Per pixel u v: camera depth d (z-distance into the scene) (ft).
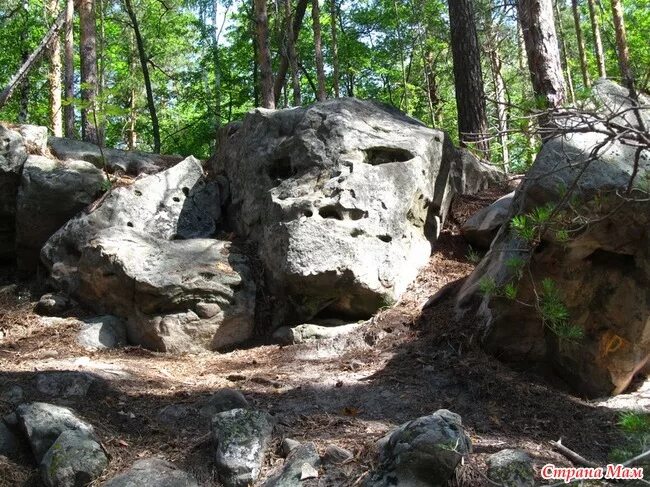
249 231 22.97
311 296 20.08
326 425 14.57
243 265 21.44
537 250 16.05
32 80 56.85
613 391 16.53
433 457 12.29
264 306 21.06
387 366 17.44
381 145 22.49
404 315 19.71
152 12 65.92
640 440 11.07
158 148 53.57
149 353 19.40
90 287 21.20
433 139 23.94
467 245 24.03
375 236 20.66
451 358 17.16
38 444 13.58
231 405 15.19
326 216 20.76
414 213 22.57
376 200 21.16
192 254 21.36
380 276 20.12
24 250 24.53
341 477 12.69
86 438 13.58
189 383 16.92
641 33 46.37
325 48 64.90
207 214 24.40
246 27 60.44
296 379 17.06
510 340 17.07
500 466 12.50
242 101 63.26
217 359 19.20
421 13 65.16
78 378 15.94
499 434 14.35
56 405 14.58
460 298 19.01
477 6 48.32
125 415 14.89
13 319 20.95
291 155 22.75
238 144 25.18
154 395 15.92
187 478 13.00
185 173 24.94
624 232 15.46
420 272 22.16
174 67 67.26
